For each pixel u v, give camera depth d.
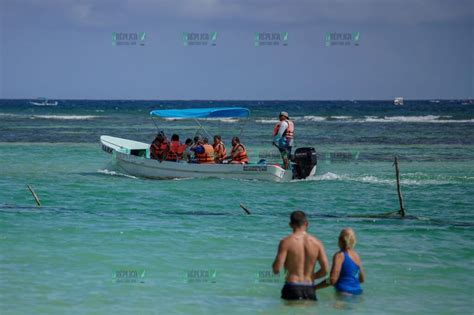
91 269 37.34
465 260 40.34
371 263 39.34
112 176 82.69
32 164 98.69
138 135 178.00
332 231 48.44
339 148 135.75
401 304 32.09
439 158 113.81
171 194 67.31
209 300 32.28
